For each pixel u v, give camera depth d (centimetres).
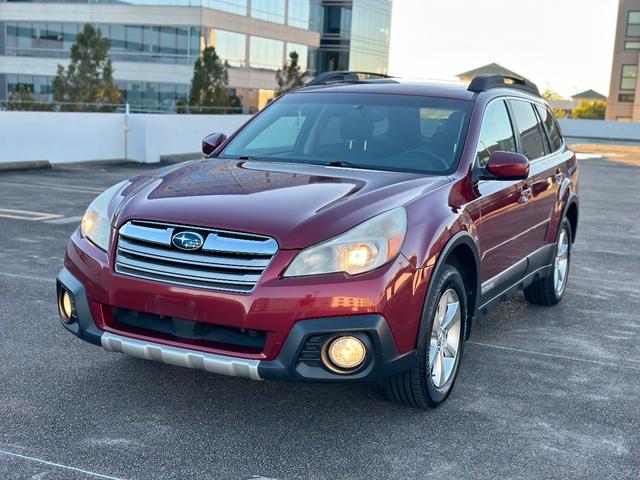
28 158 1589
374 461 352
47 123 1625
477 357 507
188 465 341
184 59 4972
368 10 6288
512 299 672
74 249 403
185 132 1995
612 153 3241
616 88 6812
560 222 615
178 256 364
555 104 11838
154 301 365
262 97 5522
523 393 445
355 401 421
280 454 356
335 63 6138
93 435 367
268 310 349
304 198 385
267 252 354
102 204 415
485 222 452
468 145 465
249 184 410
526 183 526
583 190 1656
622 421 410
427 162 458
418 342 379
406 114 495
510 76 577
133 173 1581
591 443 380
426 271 376
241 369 355
